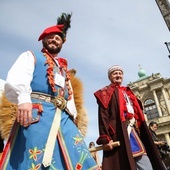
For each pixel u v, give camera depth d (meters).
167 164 5.02
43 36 2.37
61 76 2.16
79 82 2.66
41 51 2.31
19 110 1.69
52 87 2.00
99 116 3.19
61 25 2.44
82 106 2.60
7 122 2.18
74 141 1.86
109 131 3.04
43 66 2.06
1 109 2.21
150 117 28.50
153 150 3.21
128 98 3.46
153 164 3.21
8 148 1.73
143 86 30.00
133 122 3.26
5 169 1.65
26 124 1.68
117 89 3.41
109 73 3.73
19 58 1.99
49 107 1.92
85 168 1.76
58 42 2.35
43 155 1.68
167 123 26.56
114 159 2.87
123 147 2.90
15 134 1.79
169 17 6.39
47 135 1.76
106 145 2.84
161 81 29.05
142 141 3.36
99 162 5.94
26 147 1.70
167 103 27.84
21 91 1.76
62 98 2.03
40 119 1.81
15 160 1.70
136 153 3.01
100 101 3.26
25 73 1.89
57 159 1.74
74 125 2.02
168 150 5.17
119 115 3.11
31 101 1.89
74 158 1.77
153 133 5.26
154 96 28.77
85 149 1.86
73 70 2.75
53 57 2.31
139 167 3.03
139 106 3.54
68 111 2.06
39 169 1.63
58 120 1.88
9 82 1.78
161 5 6.59
